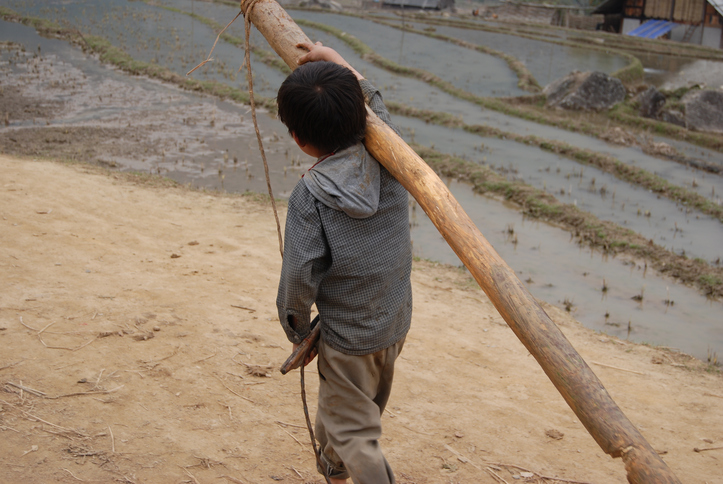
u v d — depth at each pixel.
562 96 16.42
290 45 2.26
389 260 1.86
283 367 1.88
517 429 3.12
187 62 17.92
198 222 6.24
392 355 2.00
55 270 4.35
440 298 5.02
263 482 2.45
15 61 16.75
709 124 15.55
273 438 2.76
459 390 3.48
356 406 1.93
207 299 4.23
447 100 15.93
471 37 26.31
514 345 4.21
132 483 2.33
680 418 3.45
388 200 1.88
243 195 7.59
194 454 2.56
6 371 2.98
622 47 26.97
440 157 10.41
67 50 18.67
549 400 3.49
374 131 1.84
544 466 2.79
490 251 1.60
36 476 2.30
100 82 15.22
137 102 13.58
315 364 3.51
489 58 22.16
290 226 1.76
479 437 3.00
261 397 3.08
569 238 7.56
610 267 6.76
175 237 5.65
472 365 3.84
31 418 2.65
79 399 2.84
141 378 3.09
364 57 20.33
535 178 10.05
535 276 6.43
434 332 4.31
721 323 5.57
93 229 5.47
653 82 20.27
